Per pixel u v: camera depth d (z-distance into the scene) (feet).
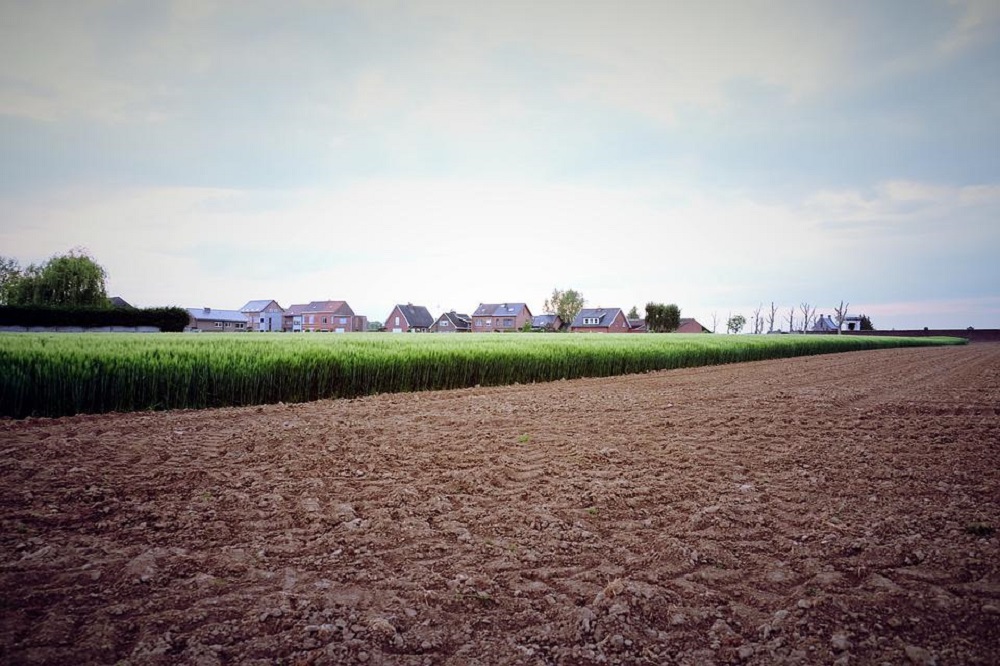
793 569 12.42
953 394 41.37
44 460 19.66
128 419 29.25
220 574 11.73
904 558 12.83
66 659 8.61
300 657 8.93
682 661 9.14
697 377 61.87
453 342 64.75
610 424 29.63
